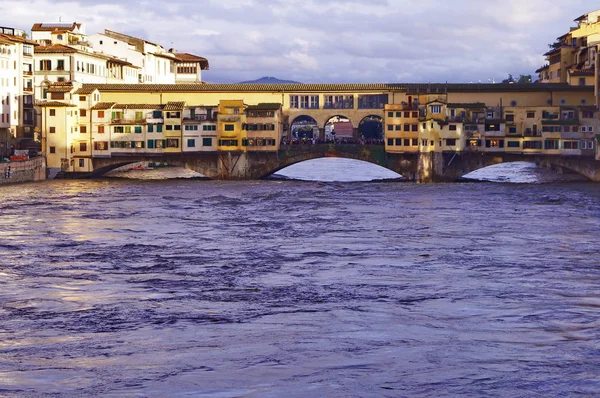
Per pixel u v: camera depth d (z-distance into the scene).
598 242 79.75
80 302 55.25
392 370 40.72
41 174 148.00
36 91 164.50
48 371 40.91
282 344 45.06
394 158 151.38
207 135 152.50
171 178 154.75
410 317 50.84
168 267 67.56
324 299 55.91
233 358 42.72
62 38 182.00
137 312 52.44
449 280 62.12
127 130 151.50
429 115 150.38
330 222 94.44
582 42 180.62
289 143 157.00
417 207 108.69
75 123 151.50
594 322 49.47
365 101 157.50
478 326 48.72
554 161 149.38
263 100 157.62
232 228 89.62
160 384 38.94
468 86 155.00
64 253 73.69
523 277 63.25
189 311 52.66
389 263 69.06
